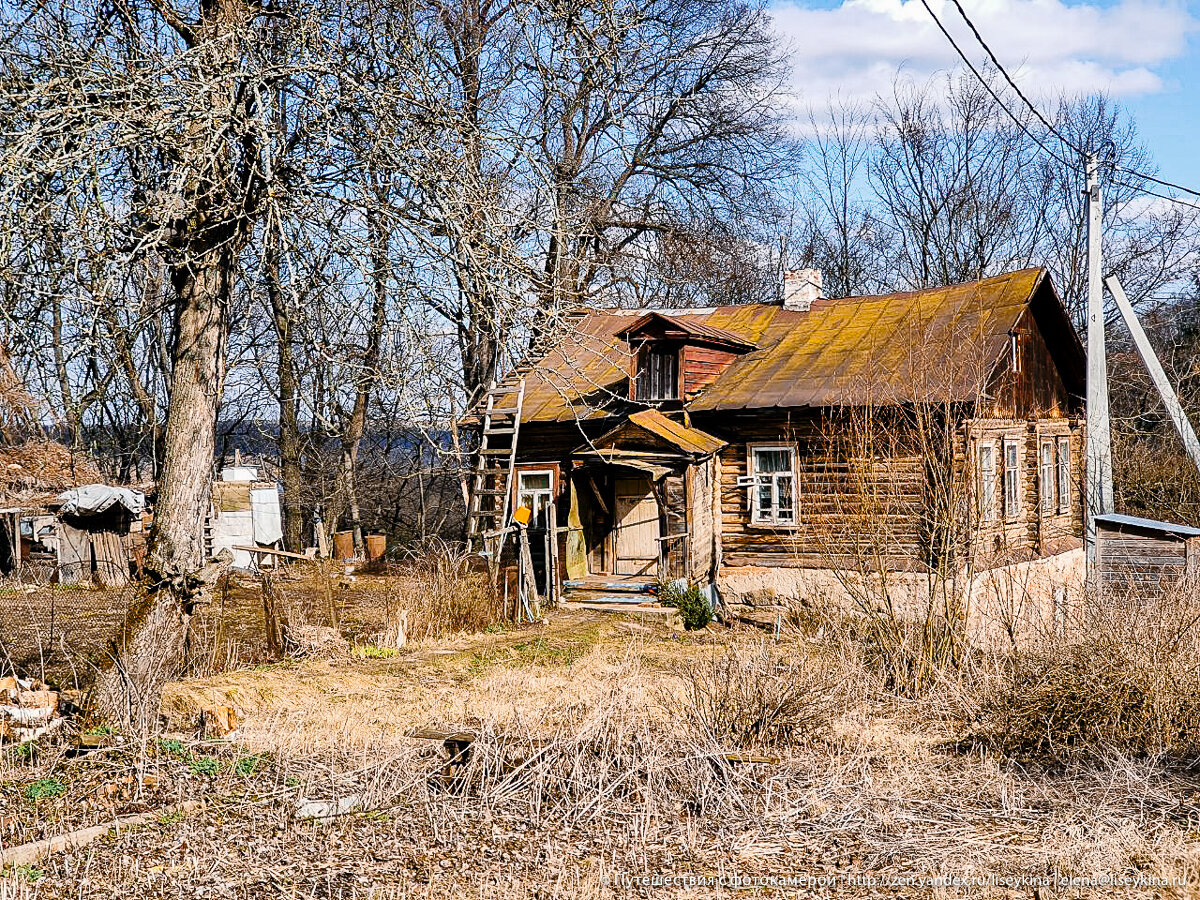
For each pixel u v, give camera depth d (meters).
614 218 28.61
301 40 8.28
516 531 19.98
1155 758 8.54
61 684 12.33
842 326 21.56
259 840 7.30
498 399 22.56
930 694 11.37
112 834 7.43
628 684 11.52
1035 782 8.55
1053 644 10.33
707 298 37.25
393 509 36.69
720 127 29.48
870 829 7.52
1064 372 23.92
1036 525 21.08
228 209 8.35
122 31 8.92
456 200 8.45
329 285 8.77
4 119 7.66
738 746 9.26
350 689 12.05
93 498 24.64
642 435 19.59
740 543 20.19
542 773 8.19
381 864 6.91
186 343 9.73
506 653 14.84
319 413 9.34
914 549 16.73
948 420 13.04
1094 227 18.09
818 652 12.77
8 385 13.43
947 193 39.75
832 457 19.09
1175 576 15.34
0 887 6.38
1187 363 30.62
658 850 7.15
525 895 6.39
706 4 27.41
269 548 28.75
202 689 10.98
